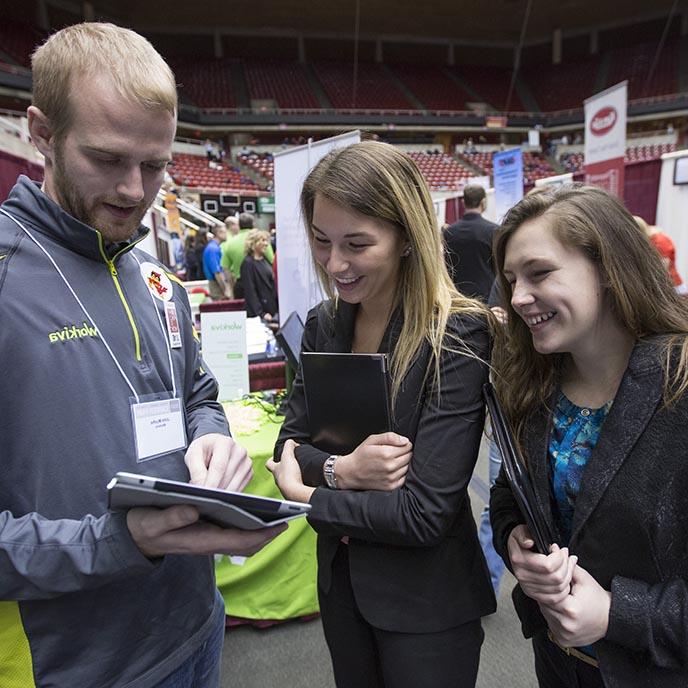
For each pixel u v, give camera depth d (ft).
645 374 2.16
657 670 2.21
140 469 2.44
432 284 2.58
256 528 1.93
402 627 2.64
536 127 58.13
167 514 1.85
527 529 2.39
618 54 61.62
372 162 2.45
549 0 53.52
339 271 2.58
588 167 13.52
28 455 2.15
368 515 2.52
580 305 2.23
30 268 2.23
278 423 6.04
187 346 3.03
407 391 2.63
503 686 4.94
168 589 2.59
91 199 2.18
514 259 2.33
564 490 2.49
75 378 2.25
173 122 2.18
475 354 2.58
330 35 58.70
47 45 2.04
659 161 14.43
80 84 1.96
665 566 2.14
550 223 2.22
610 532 2.22
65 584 2.00
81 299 2.34
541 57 65.31
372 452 2.55
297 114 53.88
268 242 15.26
